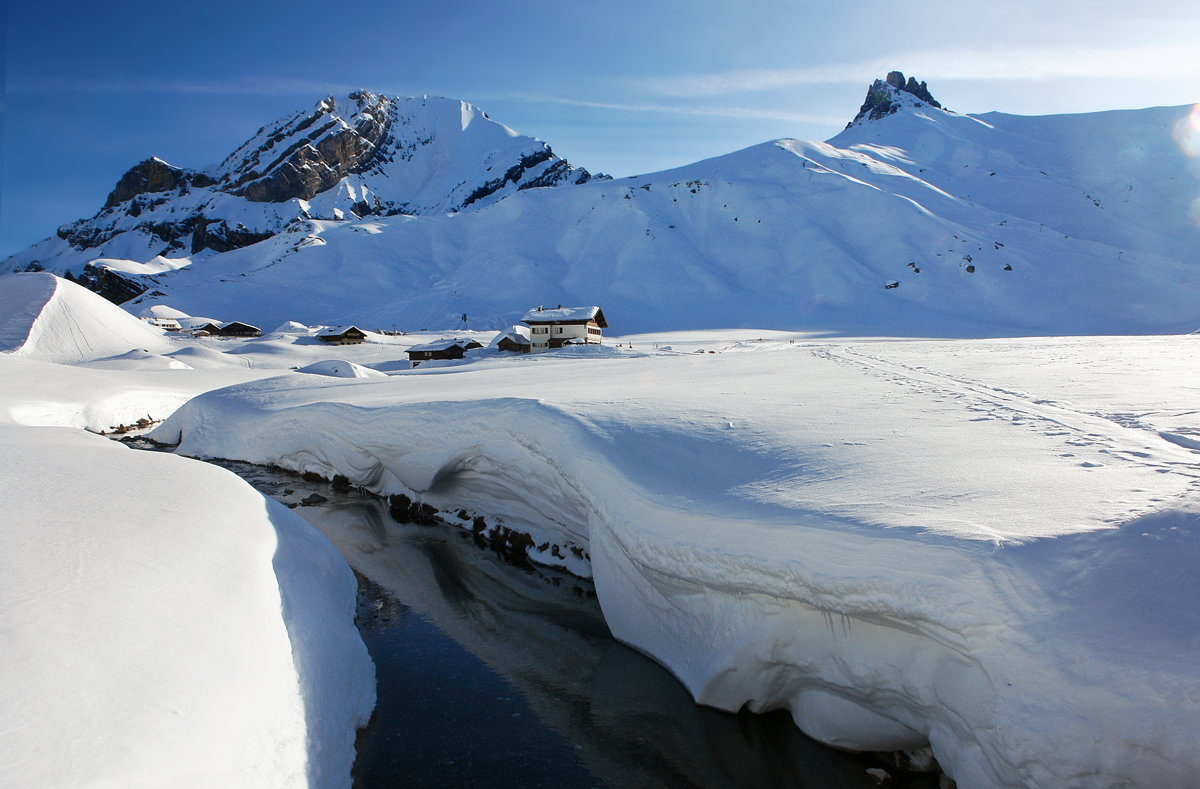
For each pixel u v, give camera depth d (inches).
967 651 181.2
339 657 291.0
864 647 218.2
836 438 338.3
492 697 290.2
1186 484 224.4
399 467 544.1
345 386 843.4
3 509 282.5
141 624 205.0
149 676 183.2
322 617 309.9
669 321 3727.9
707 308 3971.5
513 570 437.7
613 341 2807.6
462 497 532.4
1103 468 255.6
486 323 3863.2
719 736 256.8
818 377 650.8
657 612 308.8
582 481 357.7
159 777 152.9
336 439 617.3
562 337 2298.2
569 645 336.2
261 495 440.5
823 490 268.5
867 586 207.6
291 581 316.5
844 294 3986.2
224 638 219.0
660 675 300.7
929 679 197.3
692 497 295.3
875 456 300.5
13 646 173.5
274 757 196.7
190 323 3270.2
